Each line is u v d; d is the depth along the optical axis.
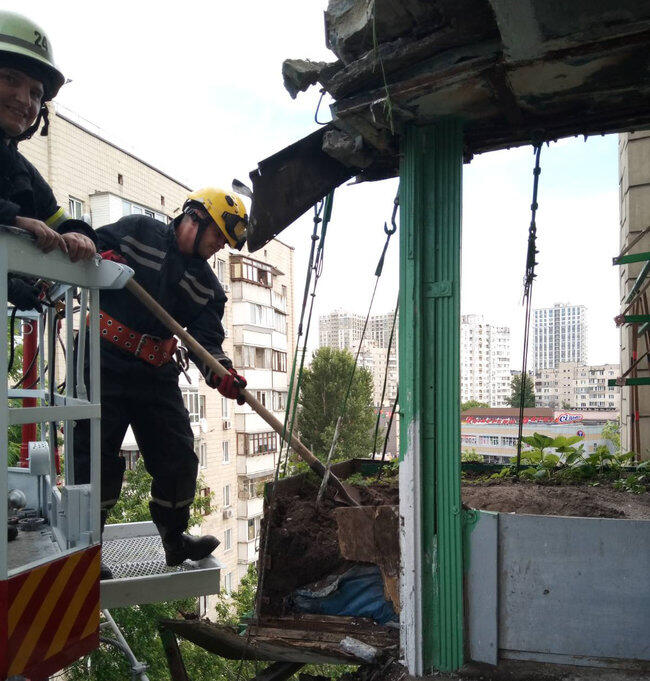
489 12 1.97
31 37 2.44
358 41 2.30
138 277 3.02
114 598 2.88
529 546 2.39
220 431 21.20
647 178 5.41
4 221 1.88
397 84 2.25
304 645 2.61
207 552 3.28
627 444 5.98
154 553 3.52
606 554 2.30
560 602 2.35
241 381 3.15
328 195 2.94
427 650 2.48
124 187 16.55
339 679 2.67
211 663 10.57
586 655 2.33
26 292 2.58
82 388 2.37
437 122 2.53
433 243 2.53
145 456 3.20
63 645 2.04
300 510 3.05
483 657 2.43
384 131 2.61
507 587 2.42
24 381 3.44
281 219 2.75
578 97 2.36
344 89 2.39
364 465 4.30
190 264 3.16
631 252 5.44
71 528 2.19
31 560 2.26
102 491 2.98
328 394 26.02
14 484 3.17
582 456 4.27
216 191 3.11
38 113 2.64
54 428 2.78
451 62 2.16
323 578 2.86
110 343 2.94
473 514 2.46
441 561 2.48
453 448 2.47
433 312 2.52
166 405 3.13
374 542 2.66
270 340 24.58
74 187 14.89
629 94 2.34
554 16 1.83
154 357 3.03
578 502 3.11
